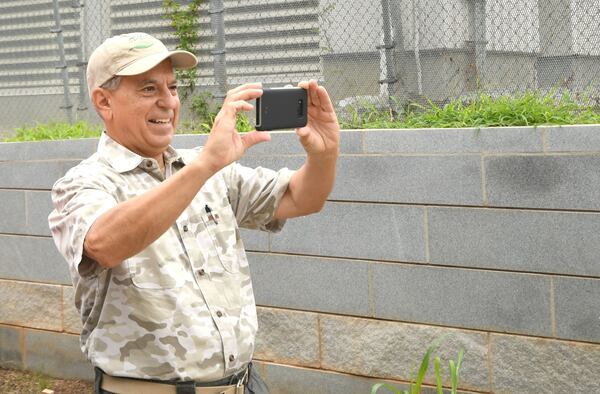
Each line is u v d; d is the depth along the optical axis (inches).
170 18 249.6
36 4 280.1
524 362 178.7
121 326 107.3
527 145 174.7
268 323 212.1
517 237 177.5
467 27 204.1
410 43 210.4
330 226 200.8
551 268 174.1
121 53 107.5
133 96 108.8
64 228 103.3
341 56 219.9
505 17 199.8
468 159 181.5
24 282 256.7
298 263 206.4
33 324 256.5
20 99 287.3
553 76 194.7
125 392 108.1
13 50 286.7
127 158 110.5
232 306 112.5
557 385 175.5
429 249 187.9
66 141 241.9
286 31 229.8
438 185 185.6
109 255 98.0
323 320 204.1
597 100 188.4
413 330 191.5
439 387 162.4
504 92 199.3
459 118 192.2
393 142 190.5
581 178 169.6
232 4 238.5
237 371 112.7
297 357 208.7
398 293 192.9
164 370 107.1
